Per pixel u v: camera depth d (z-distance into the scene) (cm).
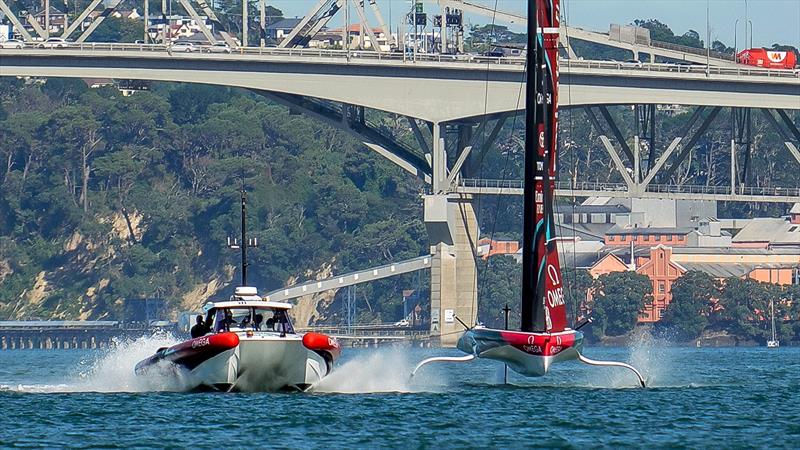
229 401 15900
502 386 18925
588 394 17625
